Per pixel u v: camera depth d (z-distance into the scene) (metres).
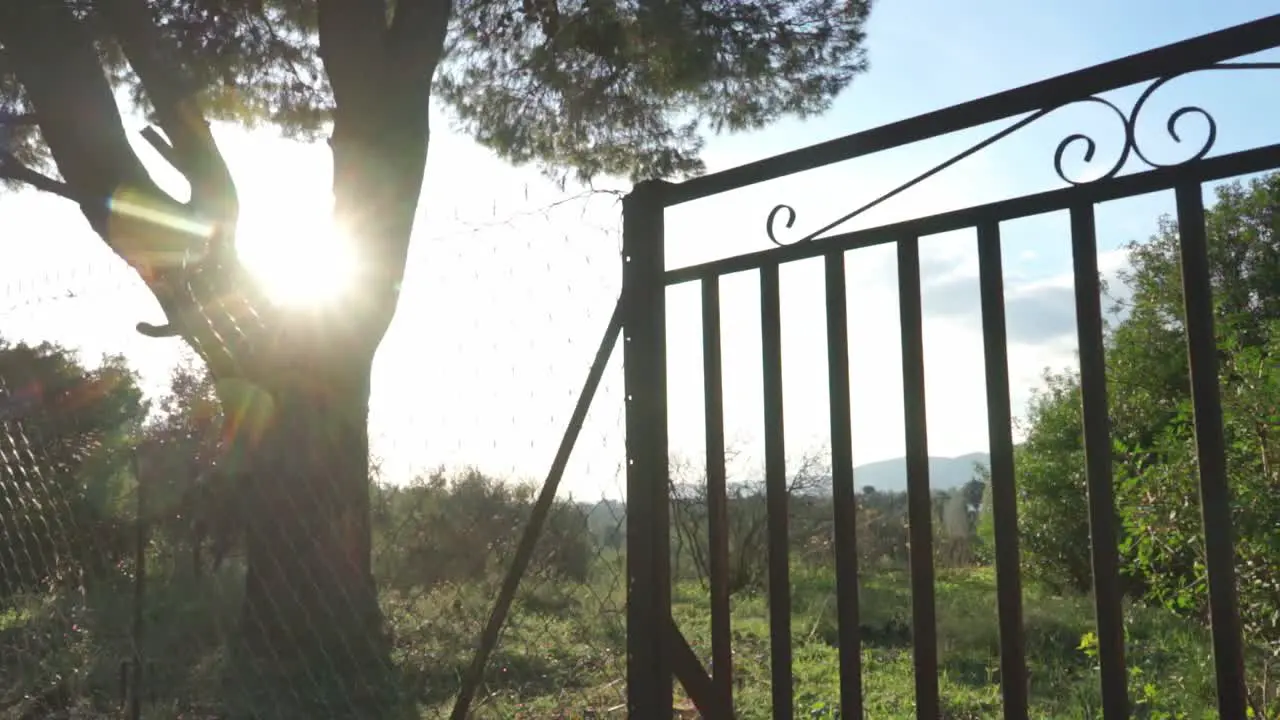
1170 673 5.00
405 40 7.16
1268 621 3.53
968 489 13.70
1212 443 1.73
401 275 6.69
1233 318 3.79
